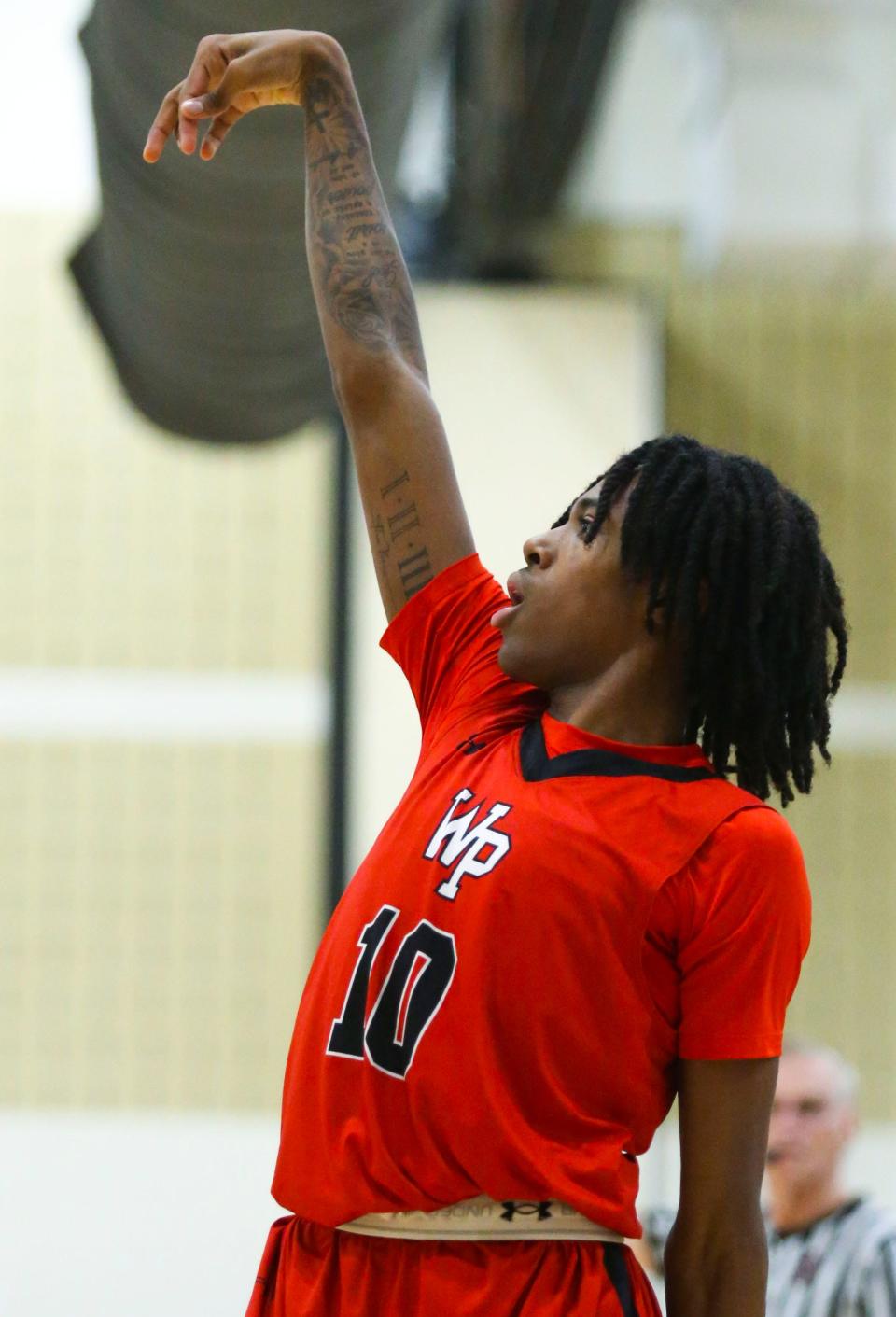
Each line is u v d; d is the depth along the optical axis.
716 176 24.03
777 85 23.19
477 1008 4.93
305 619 25.75
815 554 5.55
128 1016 25.11
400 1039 5.03
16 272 25.92
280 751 25.58
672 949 5.10
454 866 5.17
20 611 25.61
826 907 25.92
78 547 25.73
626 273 26.22
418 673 6.17
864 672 26.17
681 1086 5.21
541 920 4.98
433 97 25.34
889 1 22.92
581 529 5.61
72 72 26.50
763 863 5.08
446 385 24.59
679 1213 5.34
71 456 25.81
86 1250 24.41
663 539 5.37
